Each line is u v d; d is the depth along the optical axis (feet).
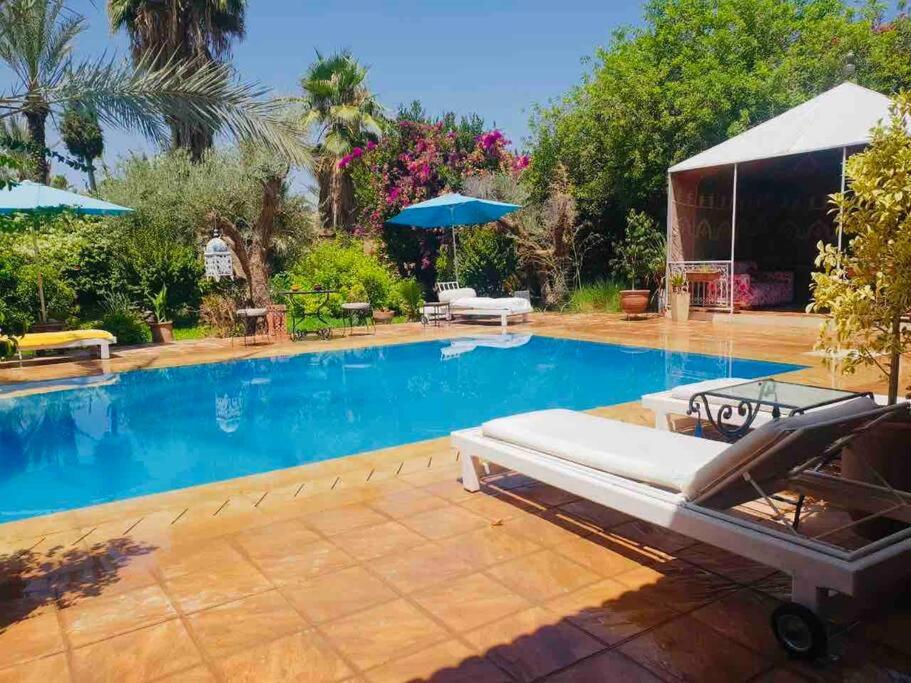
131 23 64.59
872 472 9.29
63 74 14.08
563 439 11.51
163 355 35.78
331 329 45.70
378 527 11.50
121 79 14.96
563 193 55.31
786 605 7.36
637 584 9.18
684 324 43.27
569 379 28.32
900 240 9.75
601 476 10.22
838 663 7.16
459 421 22.17
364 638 7.97
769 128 42.65
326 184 77.05
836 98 41.16
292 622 8.39
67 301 42.65
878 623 7.91
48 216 34.96
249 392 27.27
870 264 10.31
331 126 76.02
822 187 51.83
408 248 63.41
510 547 10.50
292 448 19.54
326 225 77.66
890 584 7.14
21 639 8.16
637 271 50.37
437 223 52.16
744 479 8.70
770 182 54.60
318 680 7.15
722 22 55.72
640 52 58.49
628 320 46.68
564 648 7.62
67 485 16.76
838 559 7.08
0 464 18.58
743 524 8.09
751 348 31.81
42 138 16.61
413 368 31.89
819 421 8.05
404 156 63.52
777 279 50.44
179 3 63.87
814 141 38.63
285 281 50.83
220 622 8.44
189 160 51.85
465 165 64.03
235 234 44.09
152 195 49.65
